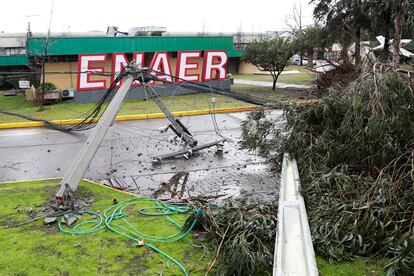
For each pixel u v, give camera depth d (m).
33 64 19.14
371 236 4.61
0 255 4.68
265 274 4.16
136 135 12.00
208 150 10.34
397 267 4.04
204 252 4.71
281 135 8.09
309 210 5.43
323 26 20.33
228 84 21.08
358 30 18.69
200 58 21.22
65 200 6.11
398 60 8.30
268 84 24.95
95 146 6.69
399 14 15.17
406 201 4.89
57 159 9.70
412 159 5.16
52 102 18.23
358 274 4.25
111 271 4.35
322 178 5.87
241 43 32.53
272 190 7.39
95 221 5.65
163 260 4.57
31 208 6.16
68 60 19.47
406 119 5.91
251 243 4.40
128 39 19.30
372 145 5.96
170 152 10.13
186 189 7.53
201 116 15.18
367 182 5.50
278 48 20.48
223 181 7.96
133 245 4.92
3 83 23.78
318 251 4.60
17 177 8.37
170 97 19.34
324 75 9.82
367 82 6.24
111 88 8.35
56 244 4.97
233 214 5.07
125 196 6.80
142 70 8.23
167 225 5.52
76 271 4.35
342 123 6.73
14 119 14.38
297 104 8.02
